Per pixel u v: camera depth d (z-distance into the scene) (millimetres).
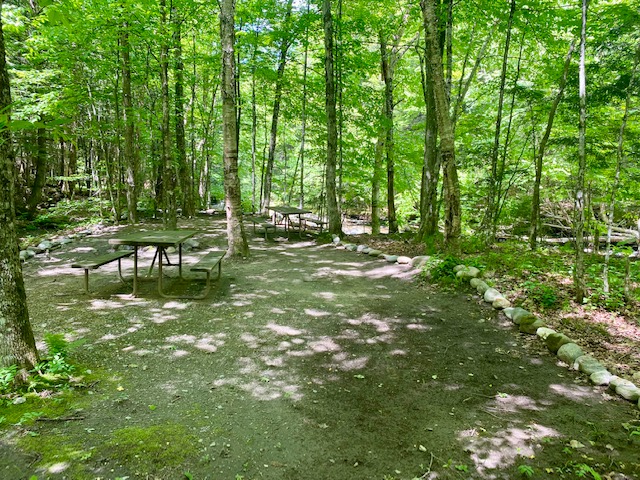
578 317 4637
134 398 2994
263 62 13125
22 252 7918
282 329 4508
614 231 11484
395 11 12164
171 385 3229
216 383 3307
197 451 2443
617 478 2336
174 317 4742
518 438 2705
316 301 5523
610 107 8391
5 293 2906
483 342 4242
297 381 3404
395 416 2945
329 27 10219
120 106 13805
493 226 9289
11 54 11062
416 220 19219
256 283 6387
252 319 4777
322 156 13992
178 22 9773
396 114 18141
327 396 3188
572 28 7641
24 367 2986
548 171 11797
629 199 9086
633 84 6051
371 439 2668
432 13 6086
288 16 12617
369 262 8086
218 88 18094
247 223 14062
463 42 11047
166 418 2766
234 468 2330
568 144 8352
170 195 10266
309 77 14250
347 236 11625
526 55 11016
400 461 2465
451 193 6547
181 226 12648
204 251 9000
